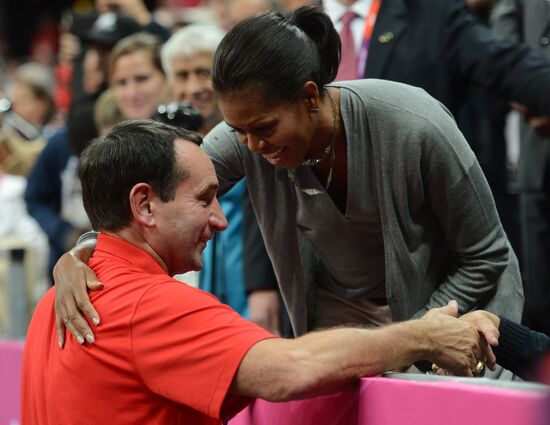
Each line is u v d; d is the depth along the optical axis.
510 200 5.91
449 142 3.48
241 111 3.19
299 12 3.33
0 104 8.63
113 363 2.96
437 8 5.10
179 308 2.94
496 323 3.32
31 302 7.13
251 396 2.88
